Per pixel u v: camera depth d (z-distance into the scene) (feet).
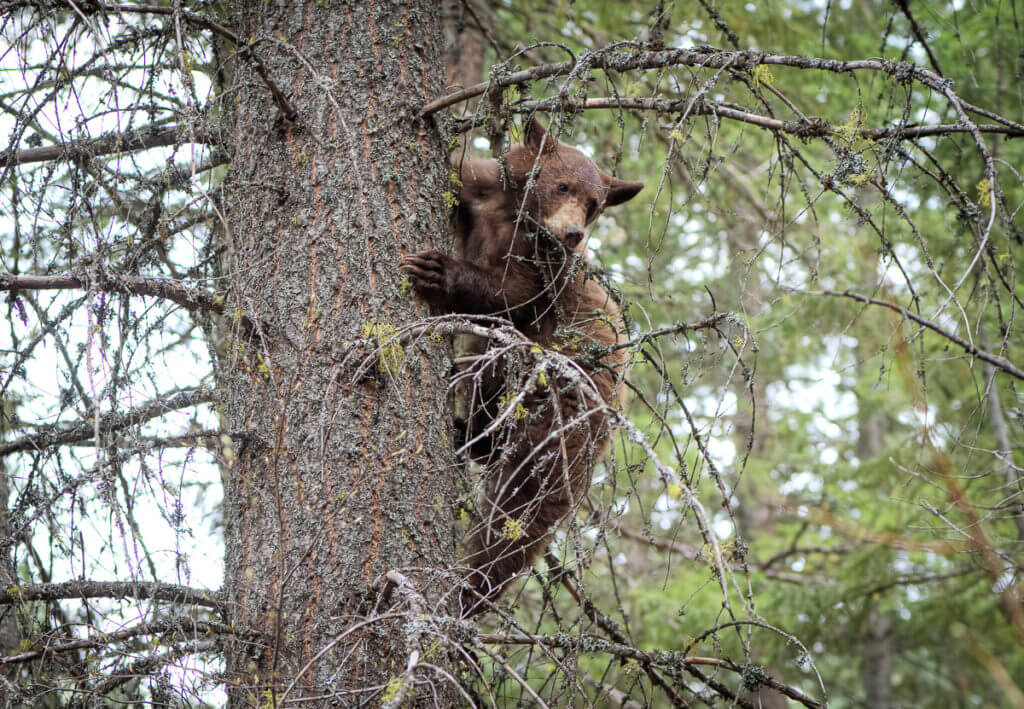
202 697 15.47
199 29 18.57
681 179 32.27
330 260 17.98
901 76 17.53
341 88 18.80
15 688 16.08
